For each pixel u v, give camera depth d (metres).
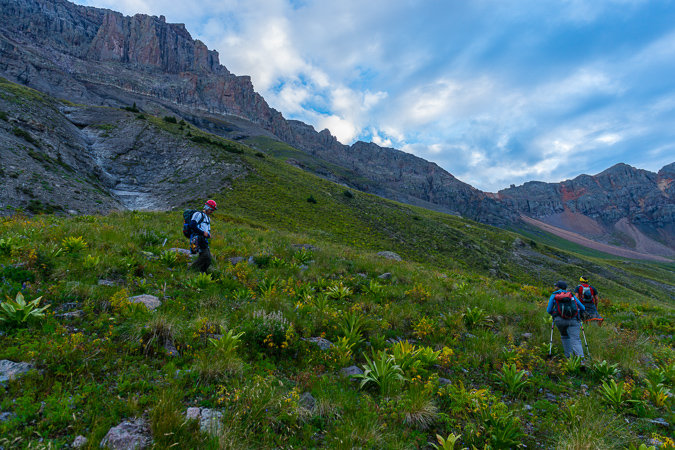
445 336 6.41
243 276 7.86
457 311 8.12
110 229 10.15
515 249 84.56
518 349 5.91
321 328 5.75
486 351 5.75
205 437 2.67
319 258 12.03
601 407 4.21
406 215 83.12
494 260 66.19
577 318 6.12
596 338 7.03
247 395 3.23
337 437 2.96
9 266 5.27
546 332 7.42
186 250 9.60
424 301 8.90
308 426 3.10
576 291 9.05
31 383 2.87
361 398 3.69
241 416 3.02
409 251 57.97
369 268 12.16
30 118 61.06
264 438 2.85
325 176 196.75
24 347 3.32
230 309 5.72
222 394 3.29
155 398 3.00
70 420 2.61
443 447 3.00
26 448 2.25
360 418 3.23
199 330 4.41
